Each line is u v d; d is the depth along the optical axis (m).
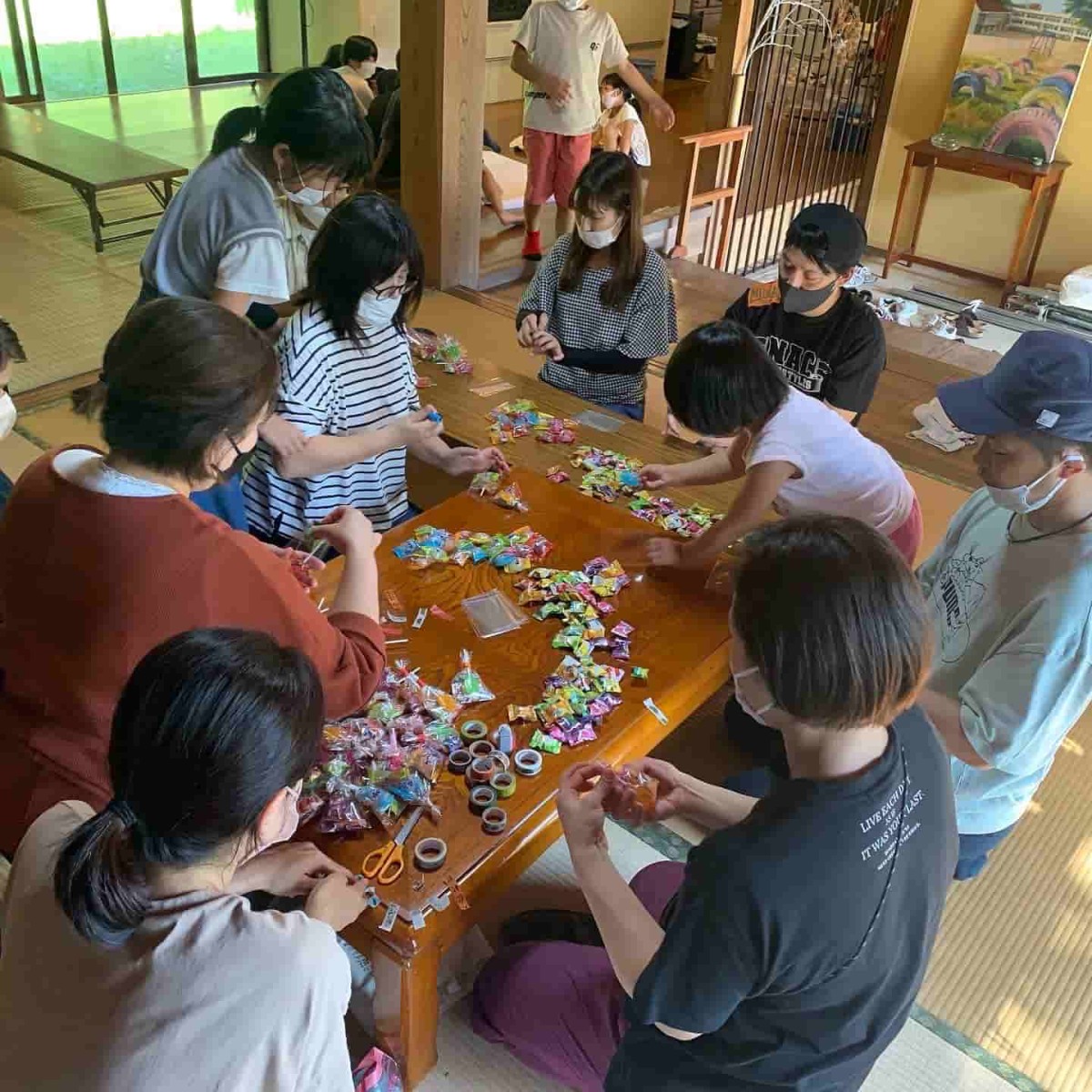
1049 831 2.43
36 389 3.90
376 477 2.54
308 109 2.16
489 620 2.05
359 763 1.65
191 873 1.03
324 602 2.00
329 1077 1.08
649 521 2.40
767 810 1.10
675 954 1.11
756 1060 1.23
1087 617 1.55
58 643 1.32
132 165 5.55
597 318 3.21
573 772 1.54
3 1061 1.06
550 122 5.36
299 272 2.63
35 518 1.33
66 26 8.45
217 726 0.97
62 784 1.40
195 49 9.30
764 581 1.05
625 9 9.71
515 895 2.13
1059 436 1.49
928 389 4.72
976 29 6.29
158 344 1.26
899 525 2.25
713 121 6.10
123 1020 0.99
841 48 6.76
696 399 1.98
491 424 2.85
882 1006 1.20
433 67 4.73
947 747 1.70
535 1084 1.78
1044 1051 1.92
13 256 5.20
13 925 1.11
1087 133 6.21
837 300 2.83
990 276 6.91
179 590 1.31
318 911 1.38
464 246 5.28
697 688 1.96
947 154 6.47
